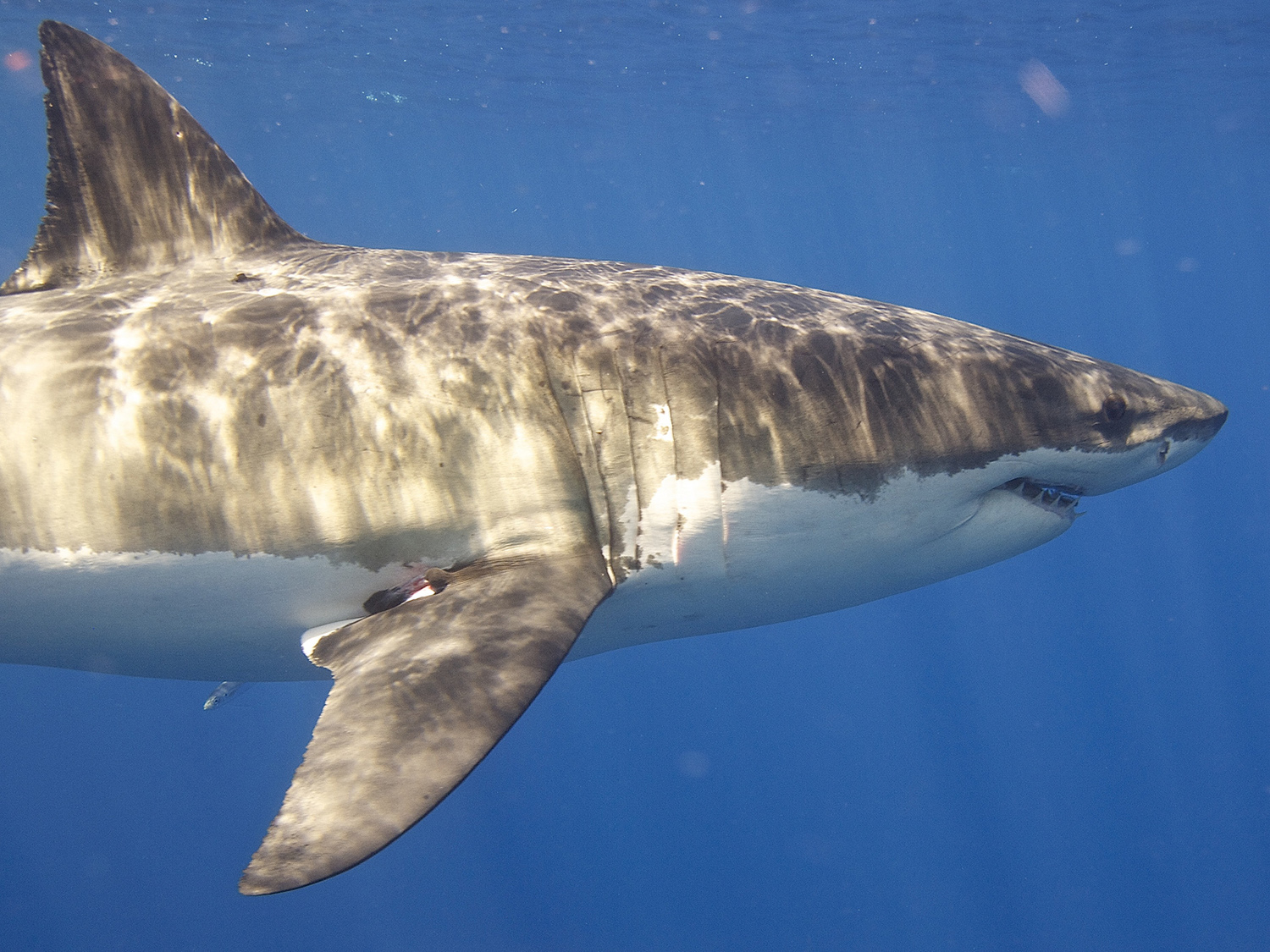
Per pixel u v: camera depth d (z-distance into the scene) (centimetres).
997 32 2283
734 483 284
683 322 295
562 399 278
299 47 2598
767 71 2769
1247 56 2514
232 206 331
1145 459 321
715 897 3450
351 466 265
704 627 326
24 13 2292
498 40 2452
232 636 288
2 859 3719
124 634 287
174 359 275
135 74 328
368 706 205
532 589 247
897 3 2055
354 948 3381
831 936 3325
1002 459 306
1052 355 323
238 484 265
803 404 291
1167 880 3400
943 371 305
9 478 267
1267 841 3428
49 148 323
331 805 182
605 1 2083
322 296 292
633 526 280
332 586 271
